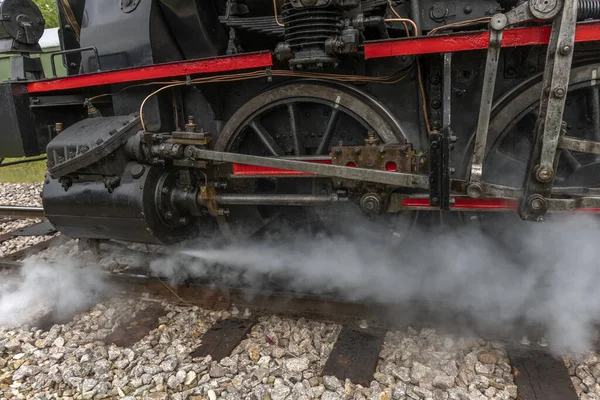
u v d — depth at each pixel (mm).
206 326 2756
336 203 2588
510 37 2061
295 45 2297
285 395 2107
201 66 2578
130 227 2781
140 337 2689
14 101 3057
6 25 3449
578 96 2424
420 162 2262
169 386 2242
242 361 2393
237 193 2824
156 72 2686
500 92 2471
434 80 2508
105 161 2689
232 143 2924
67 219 2998
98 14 2955
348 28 2248
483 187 2135
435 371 2201
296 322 2691
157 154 2670
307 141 2934
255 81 2875
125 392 2232
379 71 2574
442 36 2115
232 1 2787
